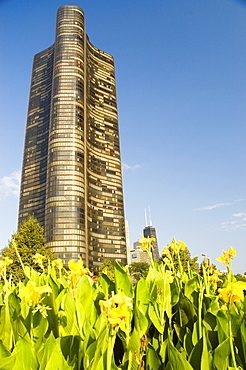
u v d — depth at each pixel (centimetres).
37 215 8469
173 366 136
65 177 7438
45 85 10325
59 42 8988
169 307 216
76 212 7194
